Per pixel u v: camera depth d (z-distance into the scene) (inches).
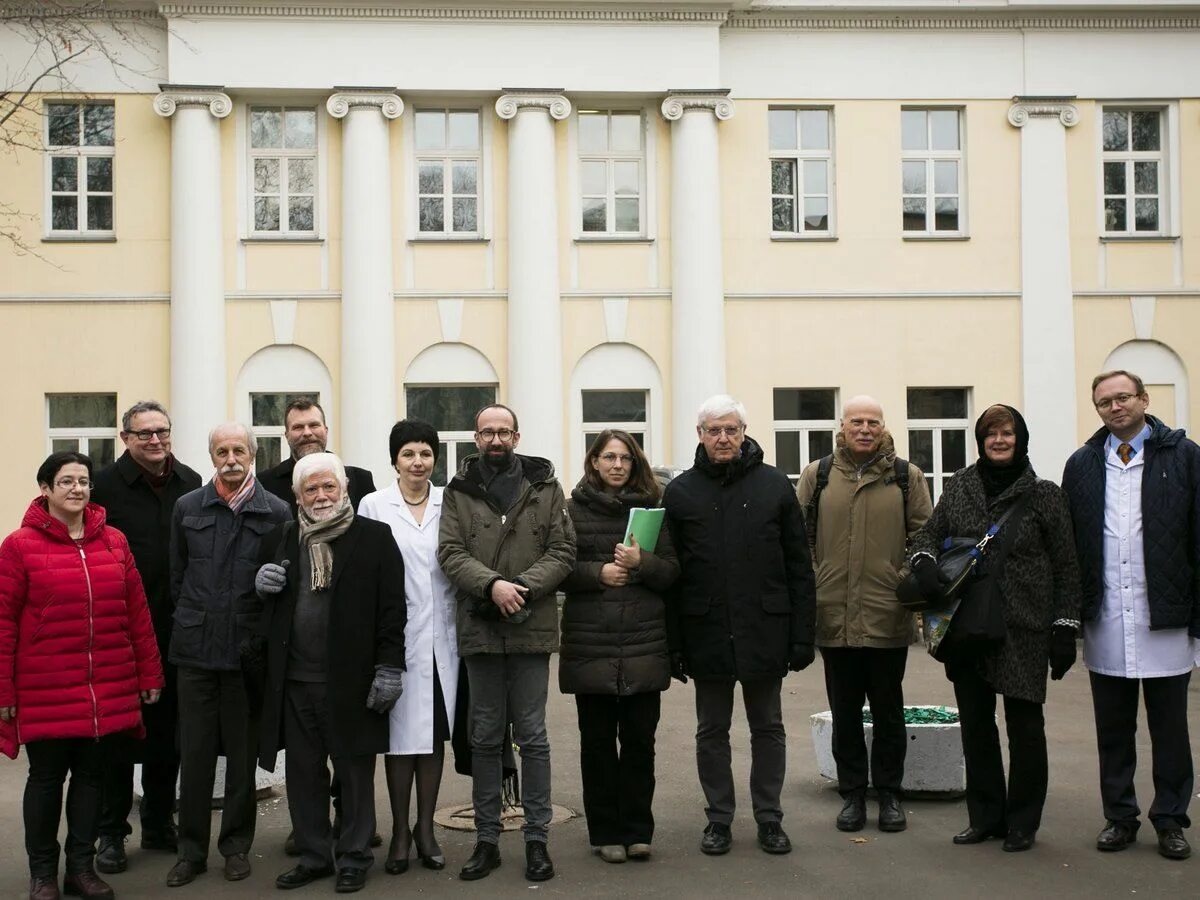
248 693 265.6
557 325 758.5
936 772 322.3
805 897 249.4
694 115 761.0
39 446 740.0
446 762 381.4
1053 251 782.5
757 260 773.3
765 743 283.6
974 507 281.4
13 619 248.8
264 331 751.1
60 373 741.3
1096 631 280.5
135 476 287.4
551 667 587.8
